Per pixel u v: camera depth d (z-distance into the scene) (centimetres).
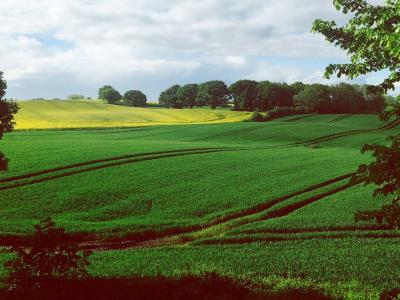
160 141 6119
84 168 3781
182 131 7844
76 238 2283
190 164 4131
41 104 12144
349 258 1738
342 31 1144
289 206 2798
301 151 5278
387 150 669
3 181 3309
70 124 8888
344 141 6669
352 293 1256
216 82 15225
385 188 687
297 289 1275
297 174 3744
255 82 14350
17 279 1070
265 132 7475
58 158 4112
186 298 1186
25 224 2416
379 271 1564
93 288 1187
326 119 10356
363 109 12181
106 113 11150
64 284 1128
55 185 3247
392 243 1975
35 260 1080
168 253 1902
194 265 1650
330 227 2283
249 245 2041
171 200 2947
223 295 1210
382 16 962
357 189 3216
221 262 1716
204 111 12150
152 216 2653
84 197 2975
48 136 6762
